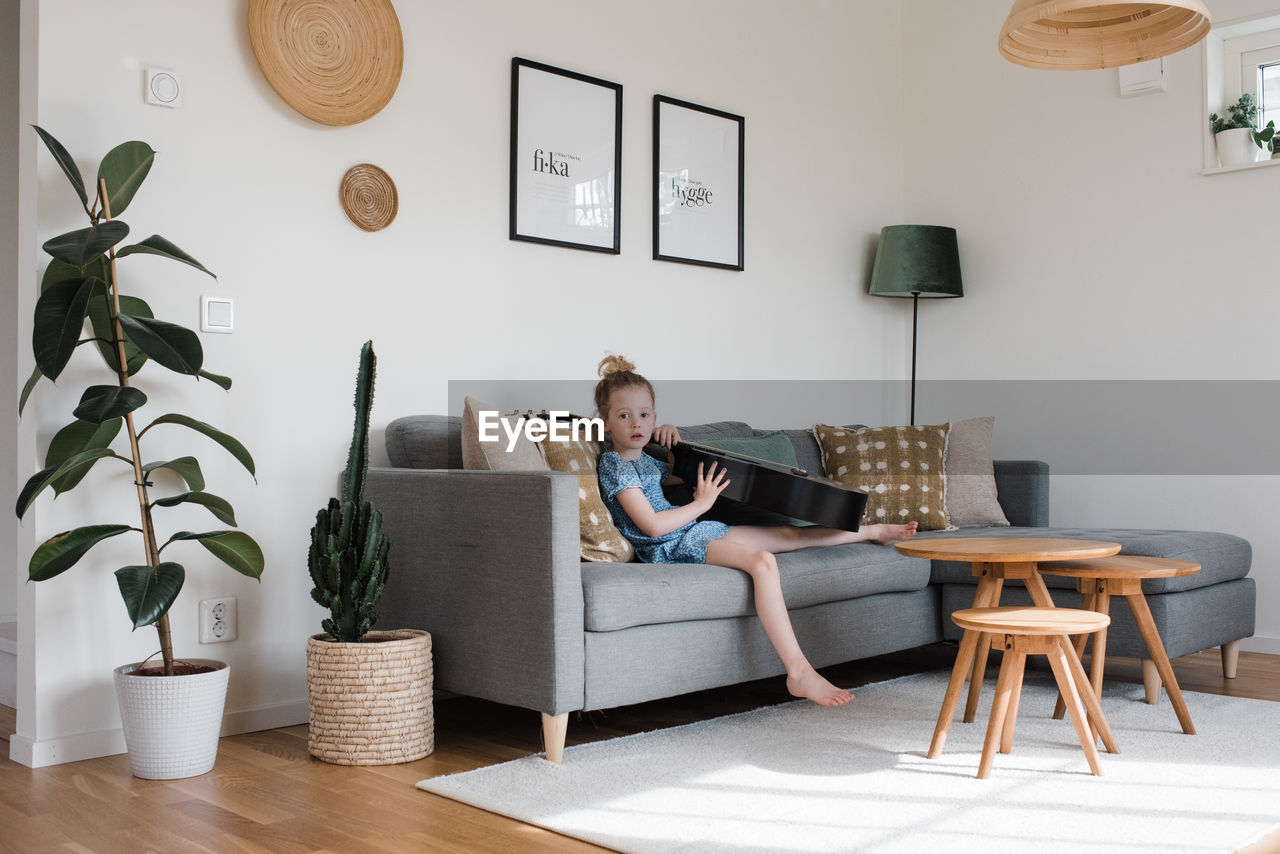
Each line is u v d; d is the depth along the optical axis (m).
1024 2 2.44
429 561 2.65
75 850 1.86
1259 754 2.41
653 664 2.52
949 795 2.12
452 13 3.24
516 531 2.41
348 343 2.99
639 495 2.81
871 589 3.06
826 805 2.07
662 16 3.86
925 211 4.79
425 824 2.00
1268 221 3.88
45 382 2.47
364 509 2.52
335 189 2.98
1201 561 3.11
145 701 2.30
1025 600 3.17
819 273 4.46
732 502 3.16
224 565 2.74
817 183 4.46
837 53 4.56
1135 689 3.16
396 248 3.10
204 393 2.71
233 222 2.78
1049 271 4.41
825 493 3.01
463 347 3.25
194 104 2.72
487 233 3.31
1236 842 1.84
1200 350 4.03
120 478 2.57
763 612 2.68
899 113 4.83
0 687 3.07
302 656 2.88
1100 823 1.95
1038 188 4.45
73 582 2.50
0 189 3.59
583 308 3.58
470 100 3.28
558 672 2.33
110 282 2.39
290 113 2.89
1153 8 2.51
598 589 2.40
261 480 2.81
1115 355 4.23
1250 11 3.96
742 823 1.97
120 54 2.60
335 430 2.96
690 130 3.93
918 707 2.91
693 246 3.93
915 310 4.54
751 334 4.17
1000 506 3.86
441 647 2.61
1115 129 4.24
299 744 2.63
